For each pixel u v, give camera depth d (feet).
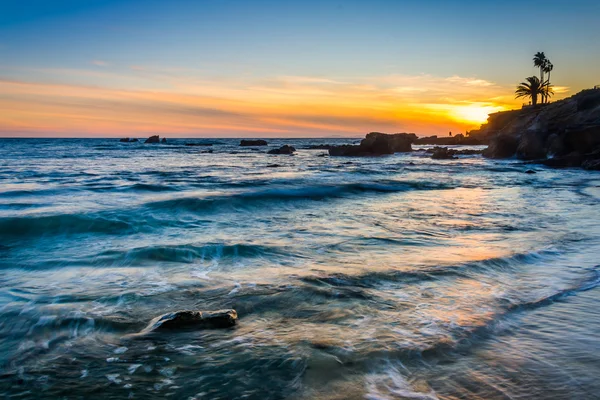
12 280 22.62
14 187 62.28
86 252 28.45
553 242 31.14
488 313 17.83
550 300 19.48
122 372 13.26
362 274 23.03
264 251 28.40
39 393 12.11
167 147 296.30
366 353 14.17
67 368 13.53
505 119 241.35
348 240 31.81
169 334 15.85
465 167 124.88
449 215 44.09
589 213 45.11
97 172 96.12
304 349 14.48
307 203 53.01
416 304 18.83
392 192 66.95
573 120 140.67
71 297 19.92
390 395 11.81
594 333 15.99
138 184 66.23
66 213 39.63
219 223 39.34
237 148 291.58
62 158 153.69
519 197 60.29
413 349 14.49
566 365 13.52
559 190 69.46
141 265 25.54
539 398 11.66
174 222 39.32
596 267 24.85
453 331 15.99
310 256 27.22
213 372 13.15
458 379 12.66
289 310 18.22
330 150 203.51
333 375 12.86
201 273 23.79
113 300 19.56
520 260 26.27
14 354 14.47
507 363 13.65
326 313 17.83
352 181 79.41
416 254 27.58
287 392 12.03
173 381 12.72
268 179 82.89
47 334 16.01
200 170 108.88
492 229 36.27
